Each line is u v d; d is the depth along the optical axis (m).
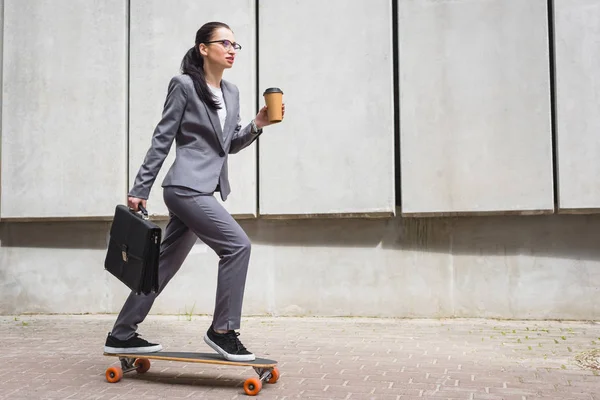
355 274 6.54
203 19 6.83
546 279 6.18
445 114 6.27
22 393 3.76
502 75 6.18
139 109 6.93
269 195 6.62
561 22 6.07
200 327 6.22
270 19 6.68
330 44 6.54
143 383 4.00
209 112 3.93
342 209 6.46
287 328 6.04
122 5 7.02
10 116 7.25
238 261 3.84
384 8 6.43
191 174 3.88
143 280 3.78
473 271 6.32
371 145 6.42
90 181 7.02
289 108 6.61
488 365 4.49
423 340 5.41
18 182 7.20
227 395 3.69
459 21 6.27
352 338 5.53
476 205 6.18
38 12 7.21
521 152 6.12
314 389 3.82
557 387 3.87
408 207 6.32
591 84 6.01
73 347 5.31
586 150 6.00
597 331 5.65
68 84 7.11
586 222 6.11
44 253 7.25
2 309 7.29
